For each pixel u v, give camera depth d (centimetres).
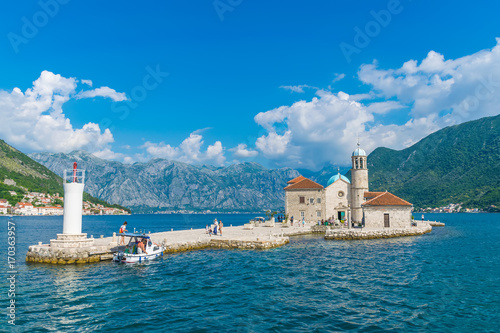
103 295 2198
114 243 3597
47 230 10169
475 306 1970
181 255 3819
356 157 7388
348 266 3177
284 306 1978
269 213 7531
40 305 1992
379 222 6406
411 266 3173
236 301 2077
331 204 7819
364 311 1891
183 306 1980
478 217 18475
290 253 4000
